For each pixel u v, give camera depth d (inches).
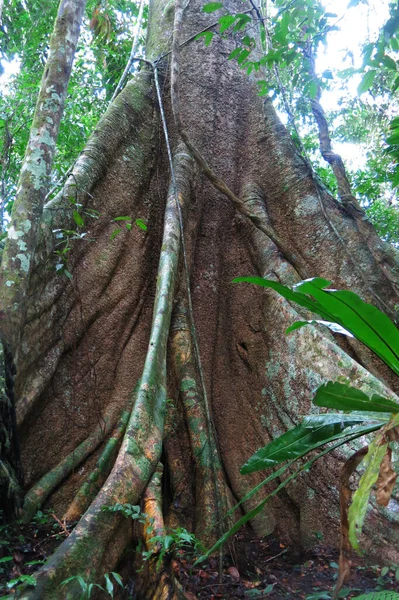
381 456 77.9
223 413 208.8
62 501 167.9
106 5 381.1
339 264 223.1
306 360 190.4
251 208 245.1
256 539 177.2
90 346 201.9
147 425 152.2
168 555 125.5
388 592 99.0
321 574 155.0
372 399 85.1
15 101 317.1
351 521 75.9
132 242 232.5
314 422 97.4
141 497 138.0
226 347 224.2
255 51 312.7
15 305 161.6
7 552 134.0
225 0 321.1
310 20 216.5
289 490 181.6
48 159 180.5
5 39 370.6
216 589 143.0
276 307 209.9
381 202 473.1
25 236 169.3
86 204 219.9
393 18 173.6
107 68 419.2
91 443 181.5
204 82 292.5
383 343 84.0
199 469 179.3
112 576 118.5
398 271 235.1
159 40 311.1
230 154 275.7
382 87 348.2
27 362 176.7
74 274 206.1
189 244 237.6
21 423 168.7
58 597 102.4
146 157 258.5
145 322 219.9
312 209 240.2
